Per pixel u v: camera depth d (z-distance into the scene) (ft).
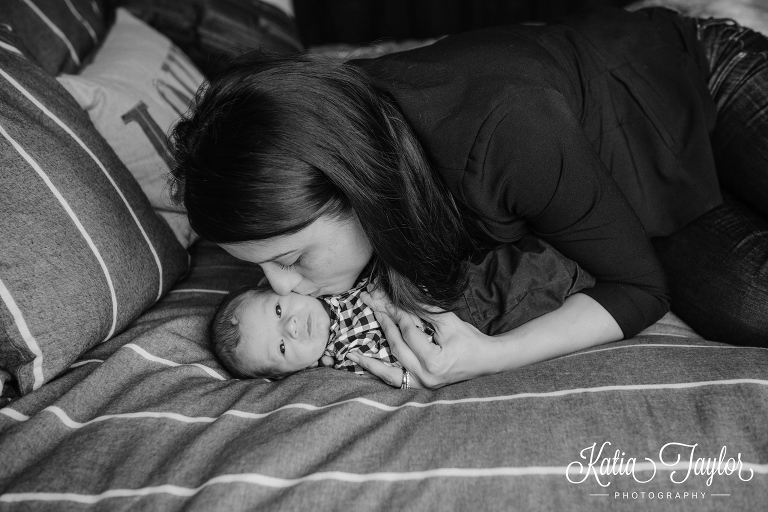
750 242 3.69
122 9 5.81
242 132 2.60
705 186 3.69
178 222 4.52
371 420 2.86
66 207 3.34
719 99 4.12
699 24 4.23
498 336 3.21
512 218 3.12
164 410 2.93
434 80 2.96
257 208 2.58
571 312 3.25
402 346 3.23
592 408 2.75
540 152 2.79
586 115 3.43
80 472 2.61
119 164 4.04
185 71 5.52
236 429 2.82
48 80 3.90
